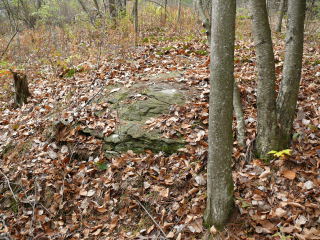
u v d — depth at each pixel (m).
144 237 3.58
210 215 3.37
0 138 5.42
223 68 2.65
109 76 6.39
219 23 2.54
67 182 4.42
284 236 3.06
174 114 4.80
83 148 4.73
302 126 4.23
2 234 4.02
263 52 3.57
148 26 11.62
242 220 3.36
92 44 9.04
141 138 4.53
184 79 5.66
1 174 4.77
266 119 3.78
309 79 5.41
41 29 12.61
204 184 3.86
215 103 2.78
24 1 13.62
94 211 4.08
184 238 3.41
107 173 4.34
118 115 5.01
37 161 4.77
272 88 3.67
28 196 4.39
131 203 3.98
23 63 9.06
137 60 7.40
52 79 7.22
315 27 10.27
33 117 5.70
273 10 13.86
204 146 4.27
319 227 3.13
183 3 18.25
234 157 4.01
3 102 6.82
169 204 3.83
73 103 5.65
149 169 4.23
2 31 14.23
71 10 14.96
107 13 9.73
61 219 4.11
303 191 3.46
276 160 3.81
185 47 7.96
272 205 3.43
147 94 5.34
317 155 3.78
